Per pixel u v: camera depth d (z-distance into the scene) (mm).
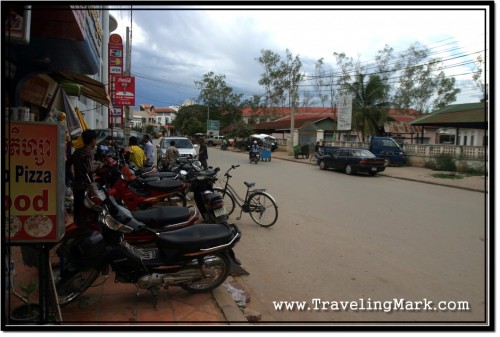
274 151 37531
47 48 6023
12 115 5098
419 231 7145
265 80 52938
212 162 23531
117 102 13133
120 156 9031
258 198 7547
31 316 3254
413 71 43969
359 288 4484
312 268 5121
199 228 4164
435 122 25125
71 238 3742
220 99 70000
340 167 18766
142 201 7094
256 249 5930
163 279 3791
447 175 17516
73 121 10602
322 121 42062
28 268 4059
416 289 4469
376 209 9328
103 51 23578
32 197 2893
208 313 3711
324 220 7992
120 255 3693
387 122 34125
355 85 30453
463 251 5914
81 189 5688
